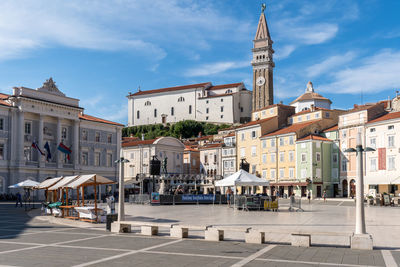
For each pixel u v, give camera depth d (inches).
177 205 2041.1
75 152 3228.3
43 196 2935.5
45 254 586.2
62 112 3147.1
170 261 535.5
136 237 770.8
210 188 4180.6
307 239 659.4
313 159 3245.6
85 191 3240.7
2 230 899.4
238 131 4057.6
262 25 7057.1
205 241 717.9
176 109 7007.9
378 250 625.9
